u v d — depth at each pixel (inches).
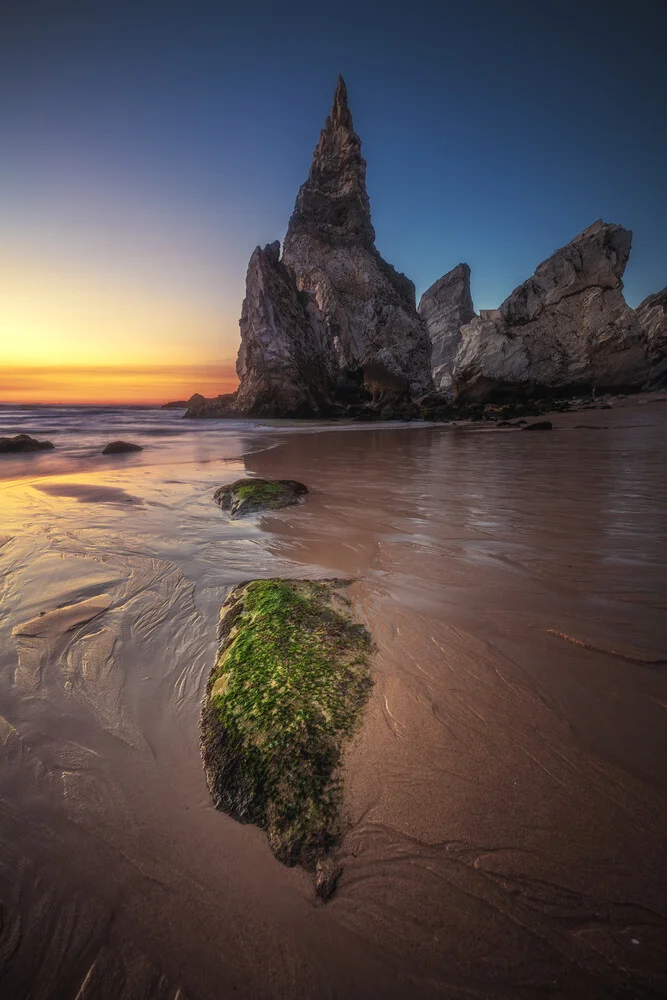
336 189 1950.1
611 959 58.9
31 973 62.7
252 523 257.9
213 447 702.5
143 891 71.9
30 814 85.0
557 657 117.3
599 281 1429.6
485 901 66.4
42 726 106.9
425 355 2022.6
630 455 476.1
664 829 73.4
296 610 137.3
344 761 87.0
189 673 124.4
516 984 57.8
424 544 213.2
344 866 72.4
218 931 66.4
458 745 90.0
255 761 88.8
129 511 290.8
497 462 470.6
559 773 83.9
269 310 1512.1
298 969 61.5
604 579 165.5
